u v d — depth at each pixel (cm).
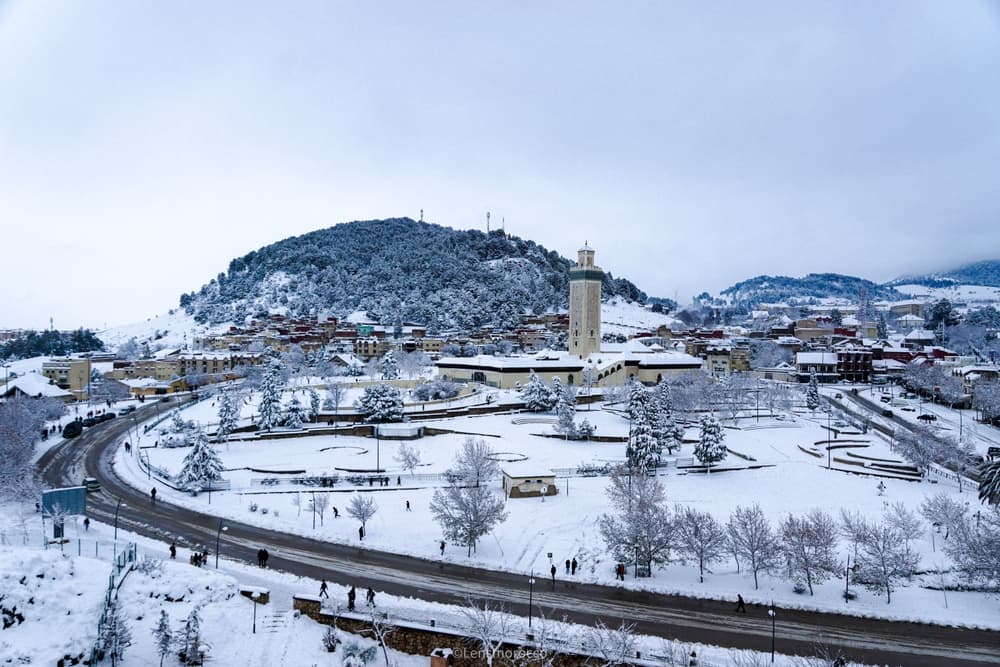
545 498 9344
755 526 6900
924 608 6188
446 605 5997
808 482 10431
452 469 10556
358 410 14050
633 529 6969
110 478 9931
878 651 5406
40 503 7825
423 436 13062
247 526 8056
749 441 13088
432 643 5369
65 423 14188
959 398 17262
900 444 11906
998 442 13300
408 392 17450
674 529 6988
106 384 18588
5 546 5888
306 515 8519
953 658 5322
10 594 4978
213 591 5909
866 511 8988
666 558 6938
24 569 5291
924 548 7625
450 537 7531
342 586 6372
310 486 9912
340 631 5625
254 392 17938
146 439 12569
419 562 7094
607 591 6494
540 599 6259
